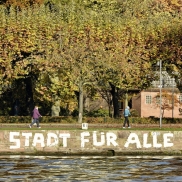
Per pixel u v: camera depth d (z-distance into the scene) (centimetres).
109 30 11100
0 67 10969
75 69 10750
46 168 6862
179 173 6606
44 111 12106
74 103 11650
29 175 6469
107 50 11075
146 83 11156
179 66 11212
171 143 7938
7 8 11894
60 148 7825
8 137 7788
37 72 11062
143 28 11188
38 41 10969
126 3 12525
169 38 11162
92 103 13350
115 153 7862
